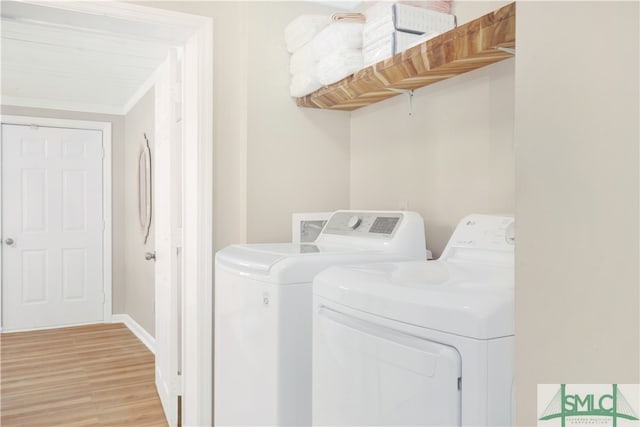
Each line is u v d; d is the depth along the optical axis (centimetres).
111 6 183
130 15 188
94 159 472
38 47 301
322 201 234
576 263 59
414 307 93
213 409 210
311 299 146
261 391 149
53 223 456
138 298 438
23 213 443
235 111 217
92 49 305
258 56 216
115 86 402
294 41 216
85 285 471
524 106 66
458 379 85
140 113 422
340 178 240
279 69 222
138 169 429
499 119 161
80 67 345
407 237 171
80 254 468
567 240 60
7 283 438
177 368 236
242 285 160
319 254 154
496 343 84
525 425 66
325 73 193
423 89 195
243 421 160
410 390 92
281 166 223
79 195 467
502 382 84
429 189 193
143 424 251
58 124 453
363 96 207
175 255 232
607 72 56
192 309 215
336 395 113
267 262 149
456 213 180
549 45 63
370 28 175
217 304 182
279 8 222
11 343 402
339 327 112
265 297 147
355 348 107
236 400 164
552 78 62
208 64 208
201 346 208
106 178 477
